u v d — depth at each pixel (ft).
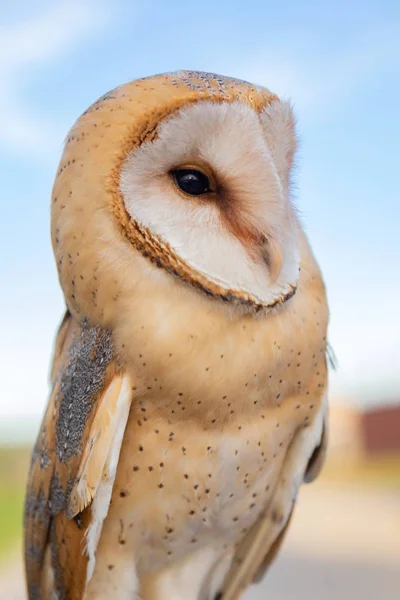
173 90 1.26
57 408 1.36
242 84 1.30
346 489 9.17
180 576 1.43
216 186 1.28
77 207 1.28
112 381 1.27
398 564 4.30
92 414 1.28
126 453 1.30
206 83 1.28
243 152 1.27
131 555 1.37
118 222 1.26
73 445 1.31
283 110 1.31
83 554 1.31
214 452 1.31
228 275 1.26
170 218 1.26
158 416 1.28
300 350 1.32
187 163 1.27
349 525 6.06
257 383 1.29
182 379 1.25
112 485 1.27
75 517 1.31
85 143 1.28
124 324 1.26
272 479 1.41
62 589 1.38
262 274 1.28
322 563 4.42
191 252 1.26
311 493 8.82
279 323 1.29
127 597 1.38
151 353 1.25
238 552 1.49
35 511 1.41
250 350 1.27
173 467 1.31
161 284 1.26
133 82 1.29
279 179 1.30
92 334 1.30
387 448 14.06
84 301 1.29
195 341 1.25
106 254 1.26
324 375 1.38
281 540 1.49
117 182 1.26
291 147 1.35
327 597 3.49
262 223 1.29
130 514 1.34
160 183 1.26
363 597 3.45
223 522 1.39
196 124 1.24
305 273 1.35
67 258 1.29
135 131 1.25
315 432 1.40
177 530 1.36
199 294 1.26
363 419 14.10
